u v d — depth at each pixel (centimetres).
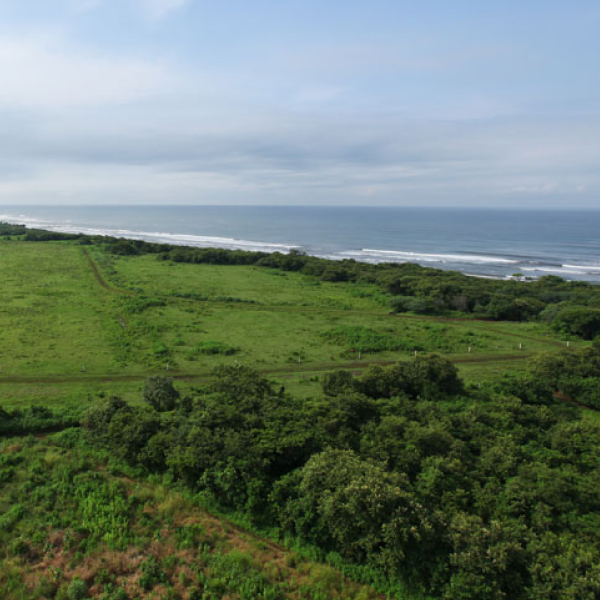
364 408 2980
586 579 1648
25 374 3688
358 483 1992
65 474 2333
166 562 1867
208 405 2959
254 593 1748
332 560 1919
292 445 2412
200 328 5238
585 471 2486
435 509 2023
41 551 1897
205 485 2245
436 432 2595
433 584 1761
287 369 4156
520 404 3222
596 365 3931
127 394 3400
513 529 1920
